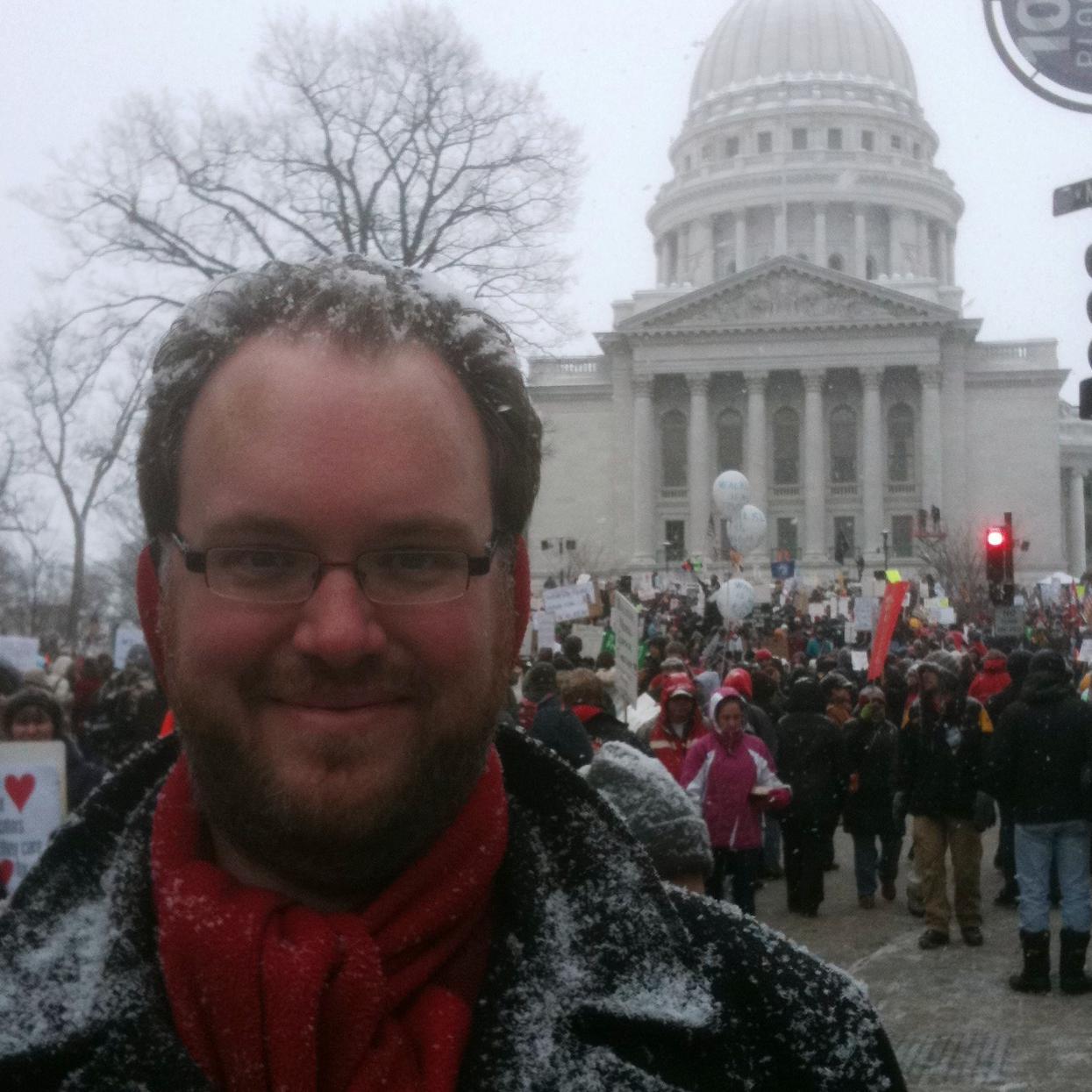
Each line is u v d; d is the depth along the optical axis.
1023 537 103.19
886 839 19.62
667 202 130.12
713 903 2.54
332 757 2.12
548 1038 2.20
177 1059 2.03
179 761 2.36
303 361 2.20
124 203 35.91
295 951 2.03
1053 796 14.19
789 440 105.75
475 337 2.36
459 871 2.22
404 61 36.78
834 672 23.06
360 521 2.16
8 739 9.82
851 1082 2.39
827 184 124.56
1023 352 104.62
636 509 103.69
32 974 2.17
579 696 12.74
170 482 2.27
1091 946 16.53
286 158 36.50
